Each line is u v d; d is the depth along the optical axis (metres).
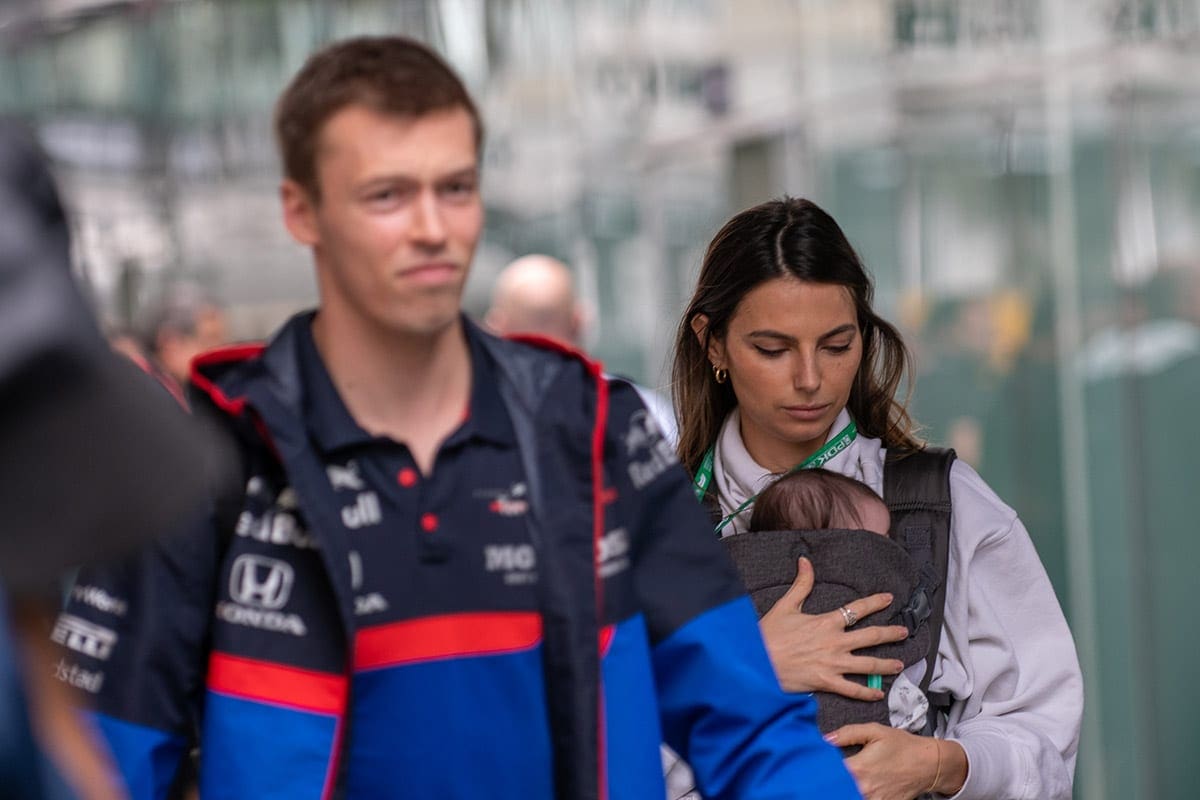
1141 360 14.66
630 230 17.38
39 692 2.33
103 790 2.41
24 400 2.22
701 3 16.81
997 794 6.93
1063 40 14.97
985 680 7.27
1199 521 14.52
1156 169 14.47
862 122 16.08
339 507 5.07
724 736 5.59
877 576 7.12
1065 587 15.19
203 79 18.91
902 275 15.95
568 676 5.17
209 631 5.07
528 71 17.66
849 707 6.90
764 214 7.36
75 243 2.39
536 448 5.29
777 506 7.36
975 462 15.46
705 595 5.55
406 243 4.97
